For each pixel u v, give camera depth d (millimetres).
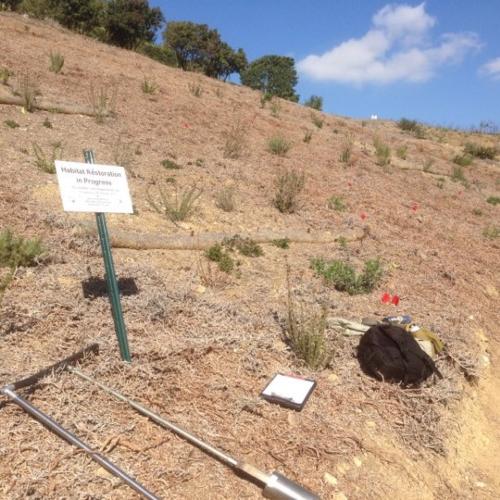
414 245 7430
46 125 7754
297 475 2900
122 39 22953
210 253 5367
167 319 4055
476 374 4438
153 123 9727
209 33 28578
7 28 14445
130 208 3432
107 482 2541
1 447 2596
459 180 13797
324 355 3908
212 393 3377
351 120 21688
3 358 3268
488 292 6734
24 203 5273
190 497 2596
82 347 3496
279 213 7191
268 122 13336
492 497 3383
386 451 3314
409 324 4441
